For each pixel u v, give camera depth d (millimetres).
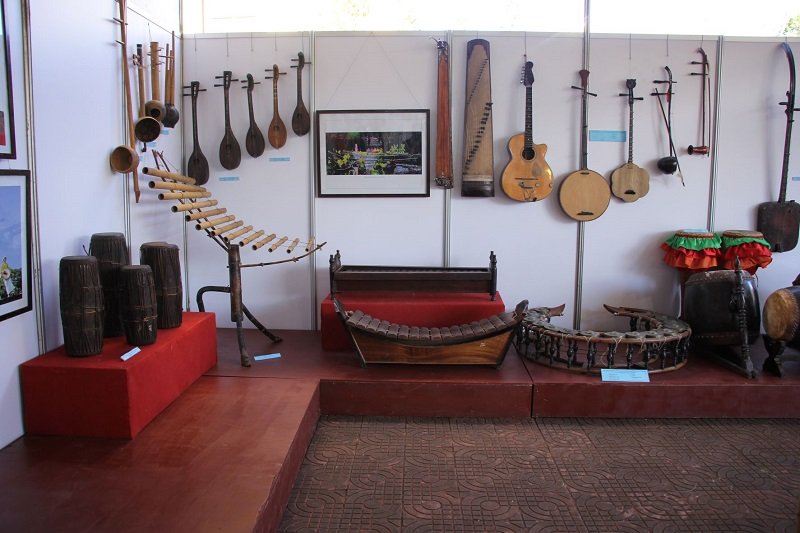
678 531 2316
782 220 4117
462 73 4105
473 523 2354
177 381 2975
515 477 2691
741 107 4117
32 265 2582
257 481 2180
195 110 4137
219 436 2551
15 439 2506
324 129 4160
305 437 2850
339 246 4273
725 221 4207
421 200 4211
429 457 2869
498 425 3225
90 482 2166
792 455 2902
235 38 4141
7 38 2398
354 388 3289
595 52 4086
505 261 4258
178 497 2068
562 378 3334
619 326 4305
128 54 3402
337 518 2373
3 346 2432
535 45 4086
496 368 3486
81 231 2957
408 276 3781
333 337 3773
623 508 2463
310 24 4273
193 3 4238
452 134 4160
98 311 2631
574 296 4293
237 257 3475
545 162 4070
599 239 4230
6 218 2402
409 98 4133
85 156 2979
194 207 3367
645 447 2979
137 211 3541
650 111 4121
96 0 3053
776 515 2420
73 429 2529
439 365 3508
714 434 3115
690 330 3506
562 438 3072
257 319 4305
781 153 4148
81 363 2525
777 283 4254
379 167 4188
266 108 4176
